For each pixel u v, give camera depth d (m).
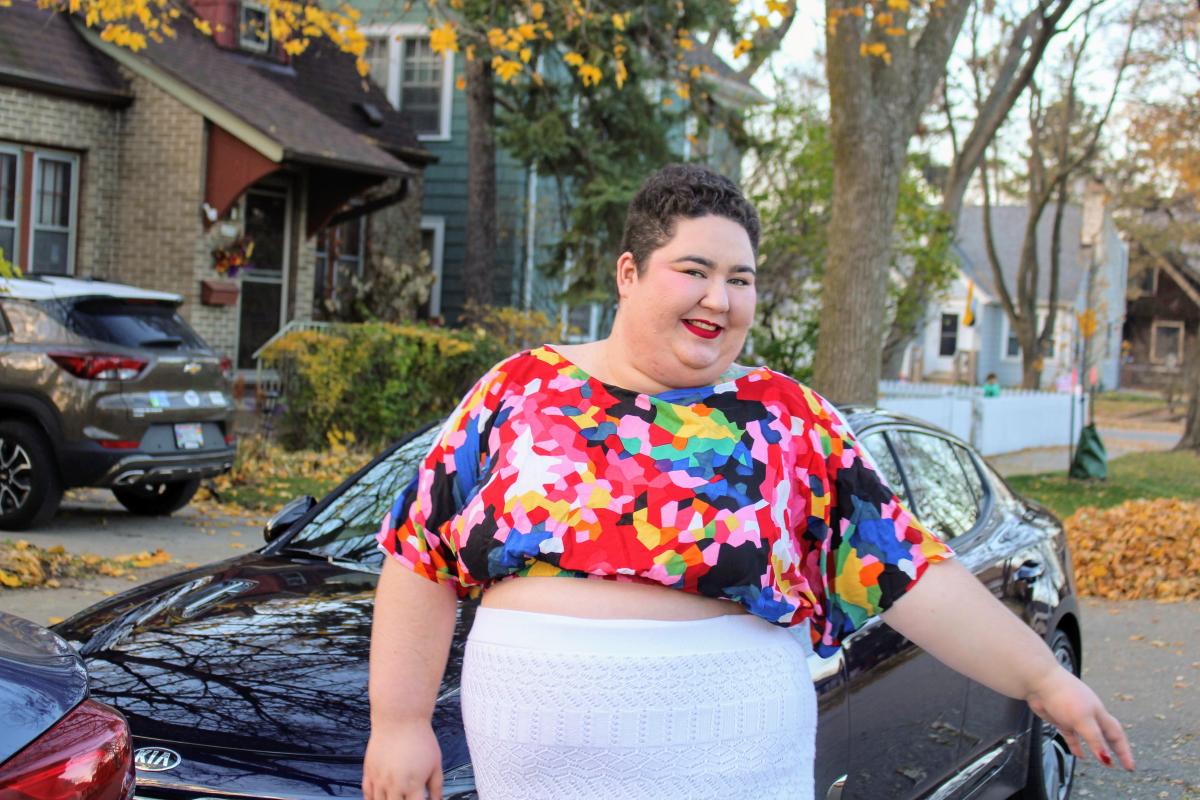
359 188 17.00
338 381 14.11
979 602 2.24
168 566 8.28
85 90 15.05
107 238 15.74
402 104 22.67
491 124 19.72
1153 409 43.94
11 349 8.98
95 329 9.12
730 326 2.21
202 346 9.80
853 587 2.27
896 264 20.81
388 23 22.25
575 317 24.03
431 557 2.25
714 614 2.13
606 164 18.64
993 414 22.69
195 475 9.59
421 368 14.56
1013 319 35.75
